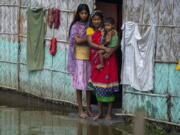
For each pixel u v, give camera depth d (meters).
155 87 6.12
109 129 6.15
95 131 6.06
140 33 6.22
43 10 7.93
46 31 7.96
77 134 5.91
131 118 6.47
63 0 7.53
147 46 6.13
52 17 7.70
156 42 6.04
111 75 6.37
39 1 8.02
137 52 6.28
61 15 7.61
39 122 6.55
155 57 6.07
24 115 7.03
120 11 9.25
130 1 6.30
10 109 7.49
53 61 7.86
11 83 8.85
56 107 7.68
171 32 5.88
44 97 8.10
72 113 7.06
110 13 9.33
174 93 5.92
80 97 6.79
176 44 5.85
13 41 8.70
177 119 5.91
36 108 7.59
